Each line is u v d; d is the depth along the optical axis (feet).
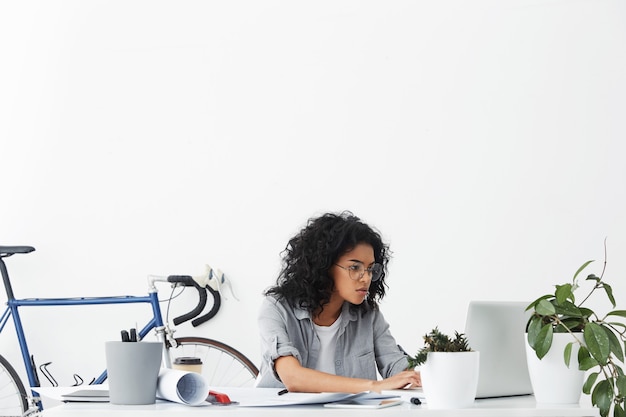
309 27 11.65
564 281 10.86
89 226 11.78
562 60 11.13
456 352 4.70
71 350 11.55
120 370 4.53
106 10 12.07
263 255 11.43
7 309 11.33
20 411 11.41
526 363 5.63
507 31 11.25
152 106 11.87
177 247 11.59
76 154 11.93
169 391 4.55
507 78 11.21
